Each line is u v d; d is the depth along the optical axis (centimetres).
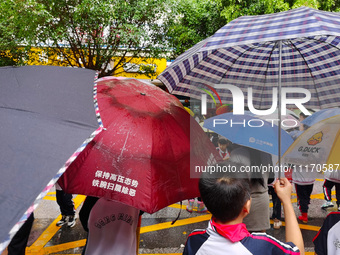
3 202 102
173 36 928
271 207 557
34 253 391
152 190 171
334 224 171
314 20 168
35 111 146
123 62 966
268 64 297
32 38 733
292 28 167
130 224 203
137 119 194
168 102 231
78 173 171
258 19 200
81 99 167
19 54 781
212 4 924
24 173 112
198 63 298
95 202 224
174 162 186
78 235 443
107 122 189
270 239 137
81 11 734
